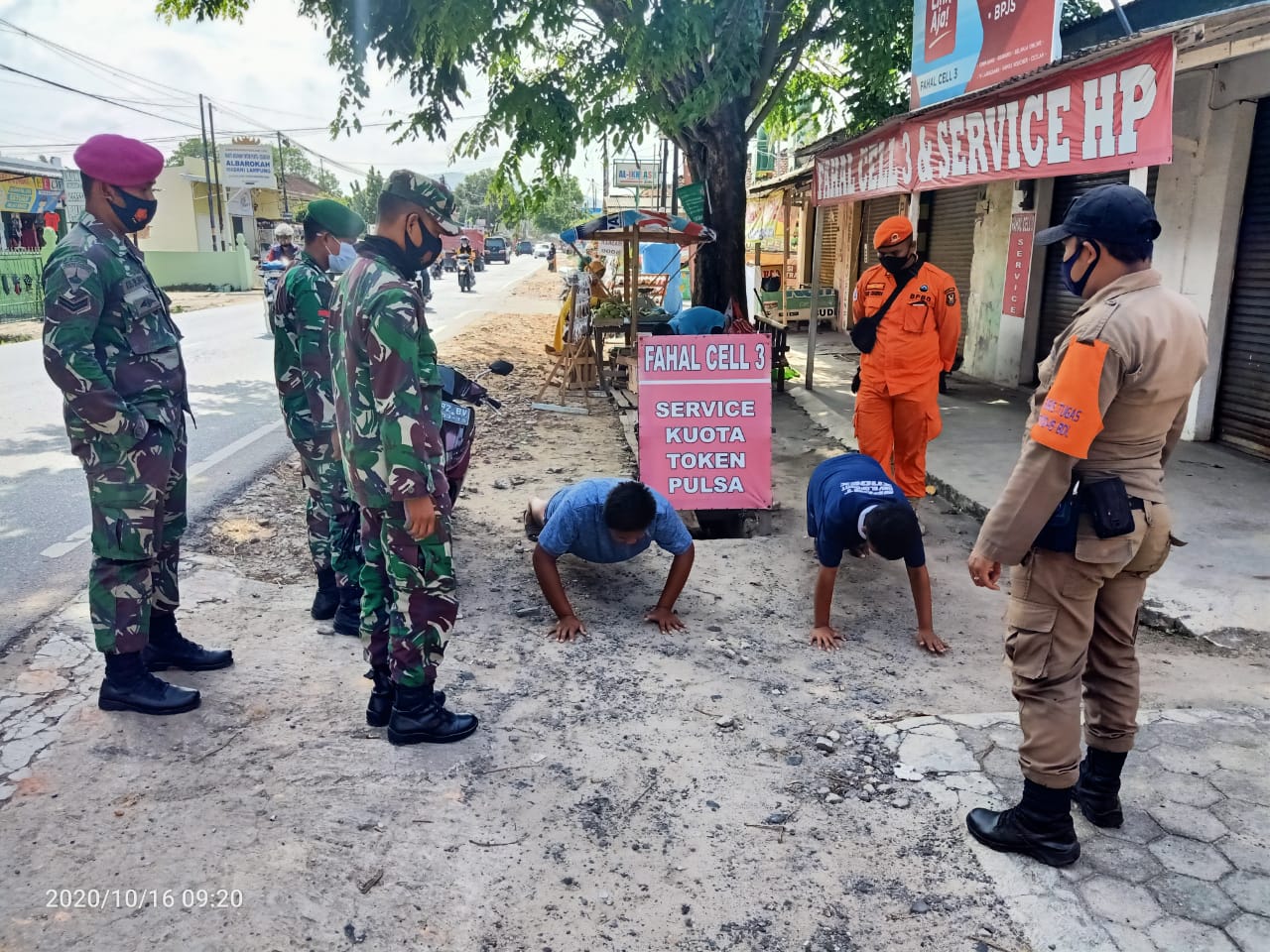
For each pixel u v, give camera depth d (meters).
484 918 2.33
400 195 2.84
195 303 26.27
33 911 2.30
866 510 3.83
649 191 28.84
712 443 5.61
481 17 7.99
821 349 14.37
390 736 3.10
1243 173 6.79
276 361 3.86
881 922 2.32
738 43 8.66
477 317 20.98
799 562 5.09
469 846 2.60
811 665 3.81
